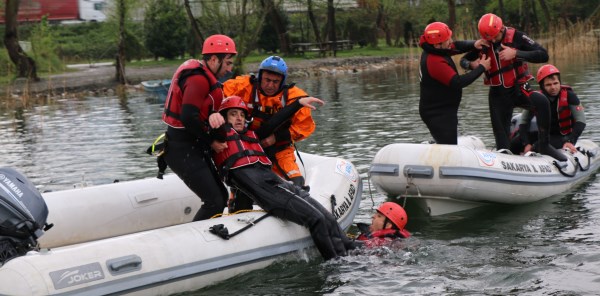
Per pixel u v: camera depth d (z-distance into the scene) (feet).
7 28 89.10
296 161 23.89
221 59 19.54
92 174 33.40
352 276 18.75
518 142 30.37
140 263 16.87
